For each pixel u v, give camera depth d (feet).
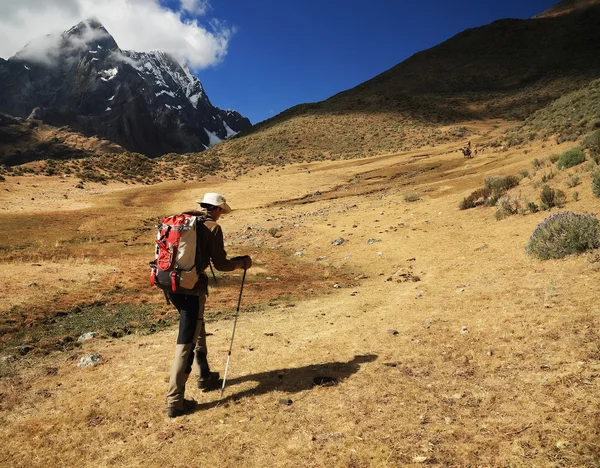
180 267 12.07
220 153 265.75
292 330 19.79
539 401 10.20
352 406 11.53
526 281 21.20
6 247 60.49
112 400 13.25
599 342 12.38
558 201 40.11
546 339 13.58
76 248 61.00
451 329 16.67
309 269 42.75
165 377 14.66
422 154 186.09
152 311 25.31
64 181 147.64
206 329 20.85
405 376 13.05
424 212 61.41
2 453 10.80
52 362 17.06
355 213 72.59
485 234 40.78
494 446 8.91
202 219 12.57
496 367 12.60
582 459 7.93
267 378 14.08
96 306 26.53
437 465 8.63
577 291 17.34
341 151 239.91
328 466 9.11
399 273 34.94
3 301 25.50
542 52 437.17
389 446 9.50
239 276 37.96
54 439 11.30
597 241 22.89
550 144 97.04
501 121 281.74
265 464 9.48
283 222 75.46
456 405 10.86
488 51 466.29
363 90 406.41
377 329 18.40
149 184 165.58
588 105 107.04
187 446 10.50
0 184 125.39
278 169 202.80
